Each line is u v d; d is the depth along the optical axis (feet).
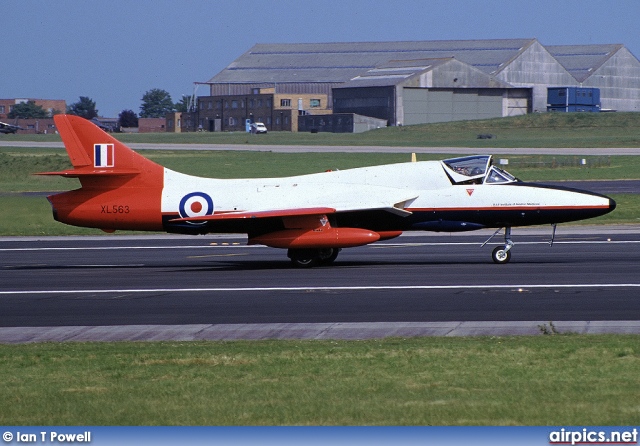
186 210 319.06
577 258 318.04
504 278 268.00
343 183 322.75
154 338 186.09
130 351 165.89
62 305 233.35
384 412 120.37
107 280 285.02
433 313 208.64
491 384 134.41
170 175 324.39
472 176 315.37
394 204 309.01
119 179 323.37
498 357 153.17
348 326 192.95
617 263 299.17
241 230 319.68
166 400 128.57
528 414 118.21
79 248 398.01
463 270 290.35
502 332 183.21
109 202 322.55
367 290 249.14
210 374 144.56
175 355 159.74
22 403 128.26
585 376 137.90
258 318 207.41
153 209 320.50
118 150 321.52
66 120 321.32
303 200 315.58
